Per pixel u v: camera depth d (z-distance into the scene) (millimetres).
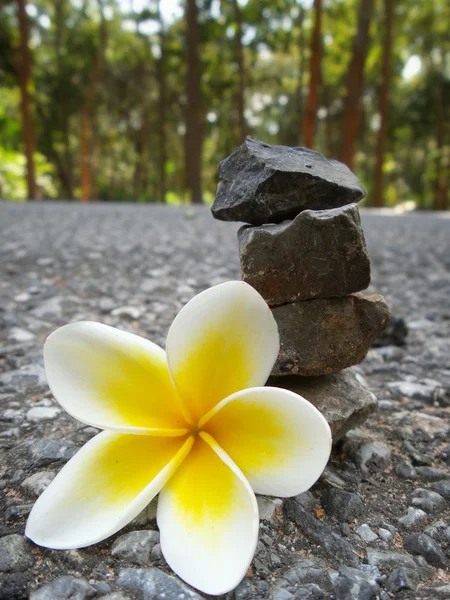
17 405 163
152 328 243
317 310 127
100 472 101
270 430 99
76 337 106
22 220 649
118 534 105
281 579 96
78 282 327
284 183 123
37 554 99
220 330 106
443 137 2207
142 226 628
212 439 100
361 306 128
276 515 112
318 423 93
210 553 88
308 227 118
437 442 150
